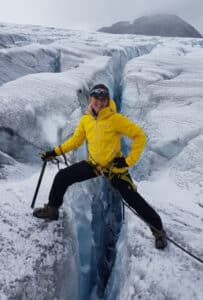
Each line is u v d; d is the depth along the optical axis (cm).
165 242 376
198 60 1834
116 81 1969
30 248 343
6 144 661
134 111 1234
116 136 312
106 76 1566
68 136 814
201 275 346
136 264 368
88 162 330
